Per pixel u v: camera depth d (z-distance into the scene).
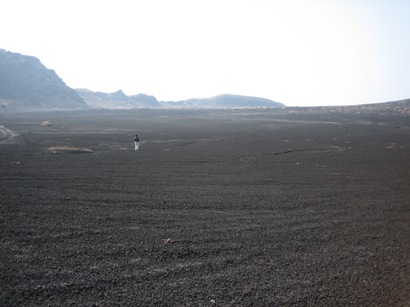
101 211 11.53
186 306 6.05
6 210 11.23
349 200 13.91
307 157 27.61
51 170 19.47
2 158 24.03
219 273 7.33
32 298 6.15
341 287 6.84
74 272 7.20
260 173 20.03
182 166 22.17
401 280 7.16
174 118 103.44
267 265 7.77
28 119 82.94
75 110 147.00
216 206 12.50
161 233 9.60
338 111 134.38
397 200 14.05
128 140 40.12
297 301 6.30
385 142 40.59
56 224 10.09
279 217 11.36
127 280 6.93
